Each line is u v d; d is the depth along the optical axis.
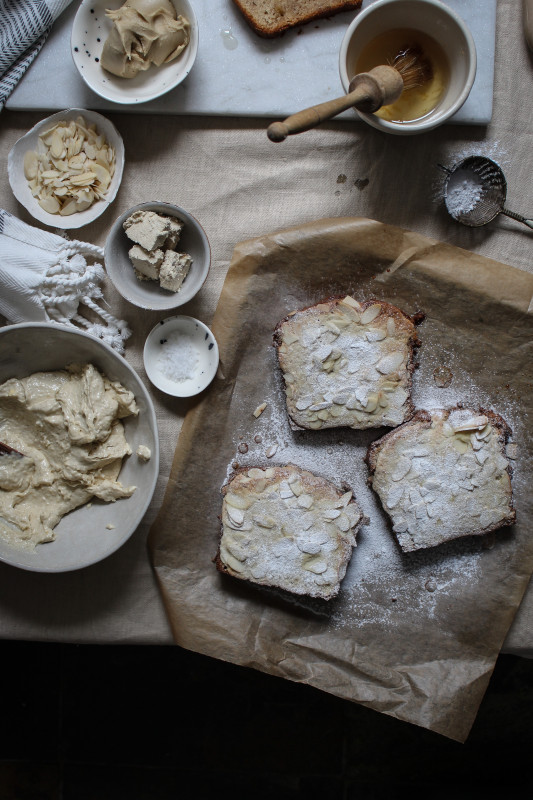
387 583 0.83
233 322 0.82
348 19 0.81
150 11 0.78
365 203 0.83
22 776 1.01
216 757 1.01
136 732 1.01
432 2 0.75
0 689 1.01
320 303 0.82
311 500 0.81
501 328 0.82
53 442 0.80
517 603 0.81
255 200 0.83
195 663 1.01
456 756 1.00
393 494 0.81
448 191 0.82
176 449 0.82
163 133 0.83
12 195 0.83
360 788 1.00
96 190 0.82
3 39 0.81
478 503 0.81
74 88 0.82
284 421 0.83
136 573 0.83
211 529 0.83
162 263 0.80
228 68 0.82
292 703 1.01
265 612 0.82
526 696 1.00
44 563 0.79
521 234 0.83
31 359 0.80
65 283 0.81
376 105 0.72
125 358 0.84
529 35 0.81
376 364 0.81
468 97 0.81
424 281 0.82
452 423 0.81
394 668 0.81
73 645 1.01
